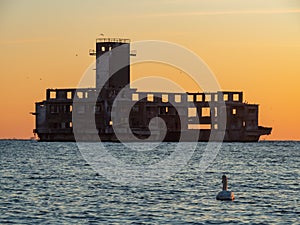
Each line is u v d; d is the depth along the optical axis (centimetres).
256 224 14325
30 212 15312
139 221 14475
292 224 14338
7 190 18762
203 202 16638
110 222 14375
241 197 17488
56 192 18300
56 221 14462
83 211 15438
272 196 17712
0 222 14375
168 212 15350
